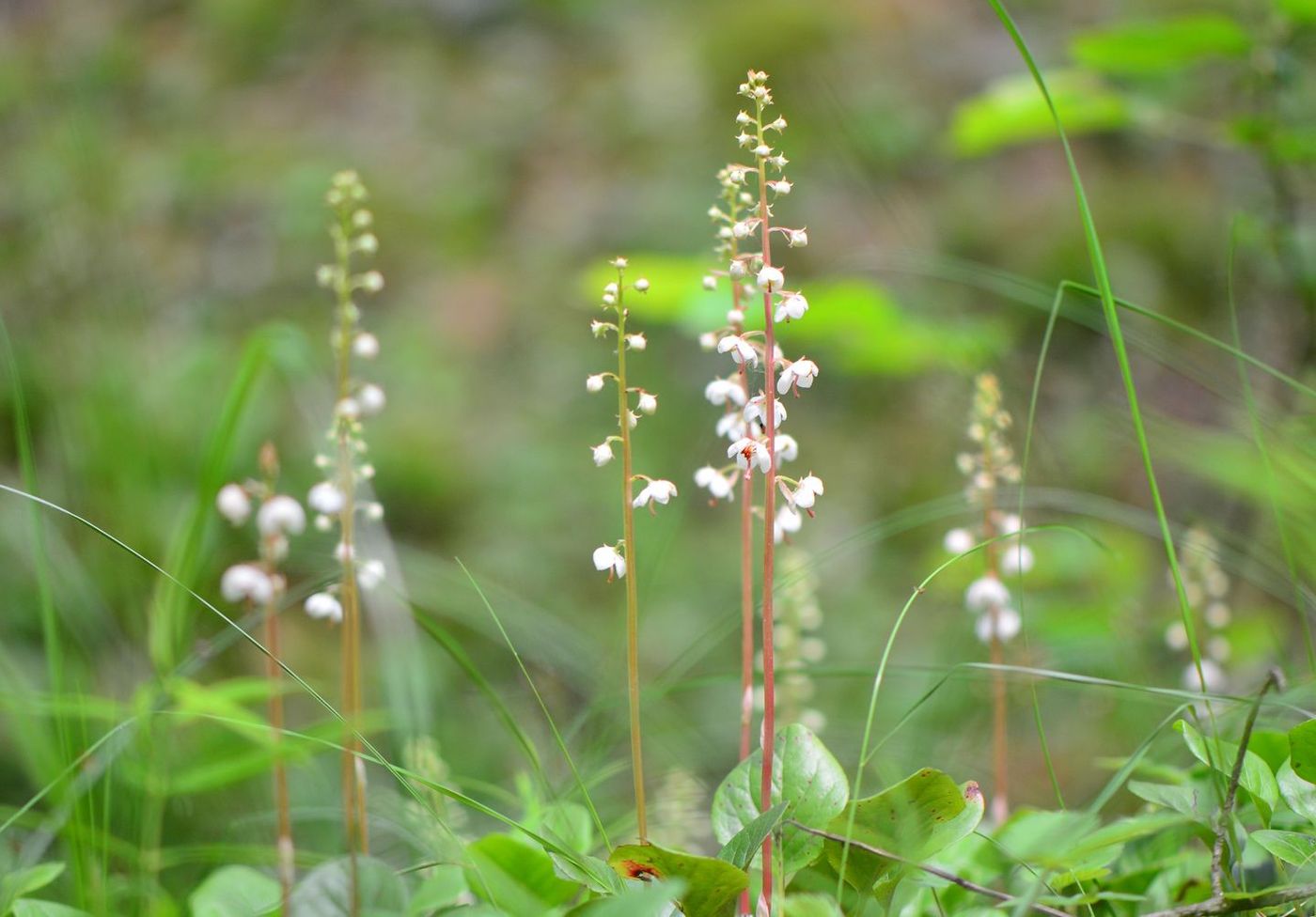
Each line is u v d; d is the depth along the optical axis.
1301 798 1.93
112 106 11.23
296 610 6.48
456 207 10.44
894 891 1.90
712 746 4.22
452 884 1.90
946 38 10.08
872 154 7.98
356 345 2.32
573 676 4.16
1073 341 6.66
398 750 3.42
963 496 3.28
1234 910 1.75
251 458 7.08
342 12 12.48
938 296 5.94
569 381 8.84
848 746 3.55
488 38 12.12
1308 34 4.01
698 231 9.66
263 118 11.49
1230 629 3.90
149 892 2.56
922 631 6.12
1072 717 4.46
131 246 7.89
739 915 1.89
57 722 2.71
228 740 3.71
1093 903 2.05
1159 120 4.28
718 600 6.75
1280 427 2.80
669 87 10.82
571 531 7.70
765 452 1.81
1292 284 4.45
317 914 1.85
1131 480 5.48
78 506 5.20
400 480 8.08
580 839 2.29
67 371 6.49
